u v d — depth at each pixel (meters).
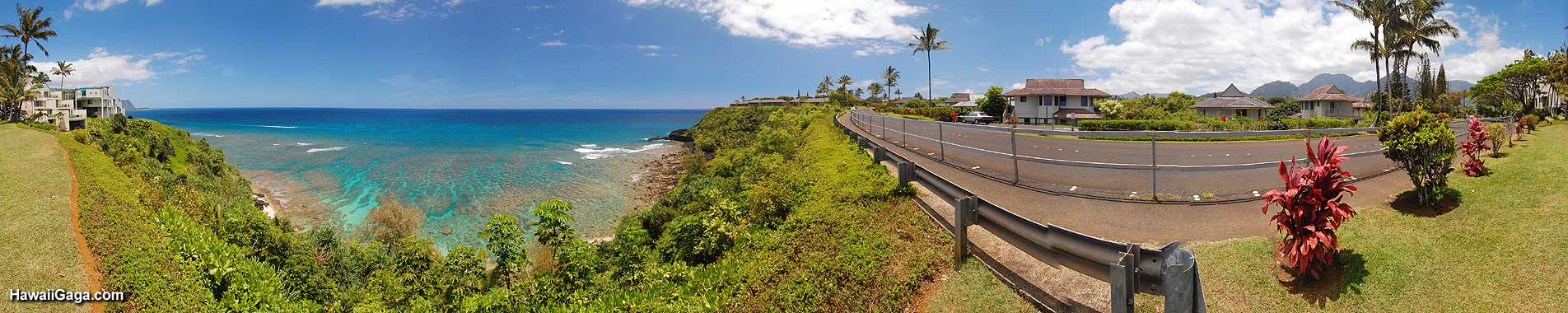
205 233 15.60
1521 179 9.73
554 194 33.72
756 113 77.12
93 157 24.95
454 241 23.78
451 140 81.94
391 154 59.06
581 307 10.01
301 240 17.00
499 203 31.36
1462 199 8.70
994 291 6.83
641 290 10.49
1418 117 8.97
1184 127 31.89
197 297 10.78
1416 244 7.04
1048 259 6.35
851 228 10.30
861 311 7.30
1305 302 5.98
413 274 12.93
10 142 27.42
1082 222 9.19
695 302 8.96
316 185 37.78
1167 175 12.87
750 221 13.70
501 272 11.45
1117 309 4.90
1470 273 6.25
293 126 133.12
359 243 21.69
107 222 14.58
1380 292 6.05
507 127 131.38
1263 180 11.95
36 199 16.20
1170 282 4.62
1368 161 13.98
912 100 88.94
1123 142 22.55
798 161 22.39
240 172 43.59
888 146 22.31
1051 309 6.18
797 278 8.57
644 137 91.12
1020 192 11.77
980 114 50.56
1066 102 53.34
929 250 8.27
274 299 11.72
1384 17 34.34
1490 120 27.83
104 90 69.69
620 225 21.08
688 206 18.77
